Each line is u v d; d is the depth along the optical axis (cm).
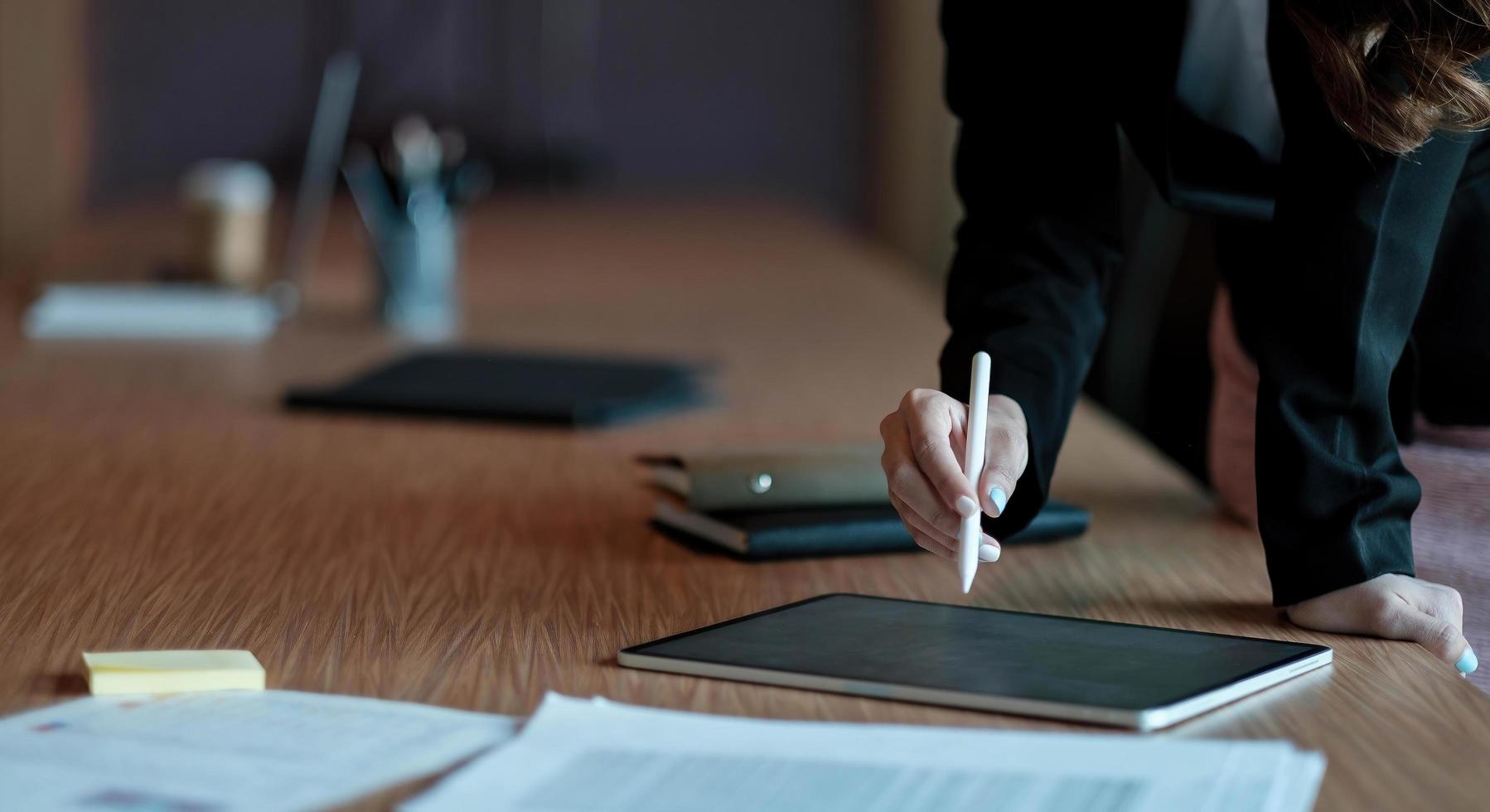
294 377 211
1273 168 125
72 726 79
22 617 103
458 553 123
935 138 547
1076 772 71
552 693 85
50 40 464
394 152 260
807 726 78
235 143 584
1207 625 103
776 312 279
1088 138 125
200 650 91
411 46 591
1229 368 138
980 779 70
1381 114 93
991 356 113
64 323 248
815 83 607
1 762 73
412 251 261
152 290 253
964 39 132
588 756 74
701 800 68
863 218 612
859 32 605
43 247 463
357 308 282
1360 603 99
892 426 101
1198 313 221
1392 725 82
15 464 155
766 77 607
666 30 602
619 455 163
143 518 133
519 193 584
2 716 82
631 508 139
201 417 182
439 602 108
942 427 98
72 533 128
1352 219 98
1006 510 112
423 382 195
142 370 215
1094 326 121
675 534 129
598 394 186
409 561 120
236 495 142
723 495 126
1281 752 73
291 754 75
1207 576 117
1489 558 124
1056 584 115
